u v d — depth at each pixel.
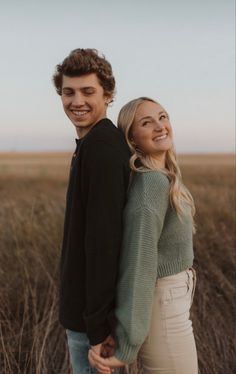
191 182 12.99
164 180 1.66
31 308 3.53
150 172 1.66
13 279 3.95
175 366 1.74
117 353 1.62
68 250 1.70
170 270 1.71
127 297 1.59
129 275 1.58
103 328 1.60
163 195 1.64
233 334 3.29
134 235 1.59
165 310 1.71
